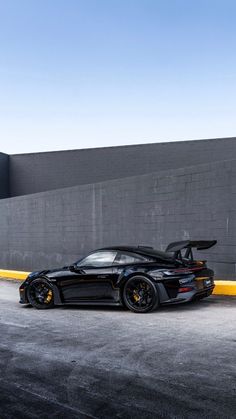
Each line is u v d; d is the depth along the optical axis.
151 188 13.20
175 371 4.59
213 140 24.97
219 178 11.20
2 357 5.37
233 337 5.90
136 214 13.69
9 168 30.66
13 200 19.81
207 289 8.25
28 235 18.78
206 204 11.55
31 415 3.66
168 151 26.02
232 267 10.85
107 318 7.59
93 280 8.48
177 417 3.50
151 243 13.16
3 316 8.29
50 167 29.39
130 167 26.94
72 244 16.33
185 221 12.12
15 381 4.50
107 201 14.80
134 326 6.79
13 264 19.80
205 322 6.88
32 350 5.64
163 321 7.05
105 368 4.78
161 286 7.70
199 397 3.89
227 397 3.87
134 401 3.86
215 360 4.91
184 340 5.82
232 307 8.15
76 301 8.69
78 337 6.25
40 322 7.52
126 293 8.05
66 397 4.02
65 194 16.69
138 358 5.09
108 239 14.73
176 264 7.99
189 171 12.04
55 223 17.19
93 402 3.88
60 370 4.79
